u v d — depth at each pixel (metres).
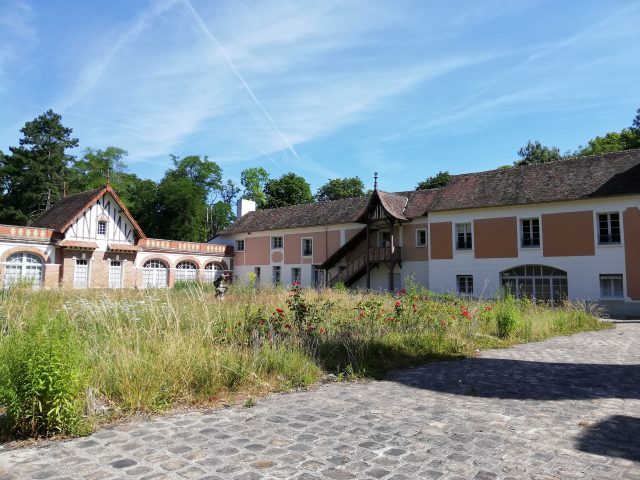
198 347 7.16
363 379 7.55
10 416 4.73
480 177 31.48
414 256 33.25
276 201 62.84
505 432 4.90
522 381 7.47
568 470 3.90
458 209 29.36
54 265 33.00
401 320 11.61
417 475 3.79
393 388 6.97
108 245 35.94
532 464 4.03
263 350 7.81
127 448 4.41
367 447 4.44
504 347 11.39
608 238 25.11
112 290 19.17
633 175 25.17
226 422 5.25
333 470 3.89
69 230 33.88
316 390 6.84
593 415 5.54
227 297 15.68
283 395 6.52
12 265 31.17
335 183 63.06
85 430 4.84
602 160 27.56
